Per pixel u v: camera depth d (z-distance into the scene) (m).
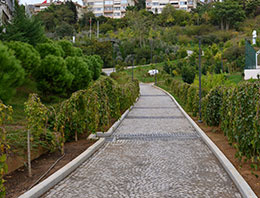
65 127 7.41
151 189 4.33
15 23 18.22
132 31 73.31
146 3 101.81
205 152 6.67
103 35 74.88
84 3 101.25
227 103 7.33
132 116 13.36
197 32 77.25
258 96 5.09
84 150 6.67
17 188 4.23
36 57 12.38
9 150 5.10
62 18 79.81
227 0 78.00
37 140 6.08
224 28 78.44
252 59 30.50
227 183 4.56
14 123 8.59
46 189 4.23
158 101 21.17
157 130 9.70
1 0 19.56
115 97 10.78
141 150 6.94
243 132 5.50
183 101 17.56
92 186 4.47
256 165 4.97
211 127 9.79
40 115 5.97
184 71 32.38
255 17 76.62
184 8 101.06
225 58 50.44
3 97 9.09
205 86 15.55
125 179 4.81
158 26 82.75
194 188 4.35
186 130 9.66
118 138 8.41
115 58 60.97
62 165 5.44
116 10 99.31
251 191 3.89
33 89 13.69
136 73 49.78
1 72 8.98
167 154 6.53
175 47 67.62
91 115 7.75
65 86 13.98
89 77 16.38
